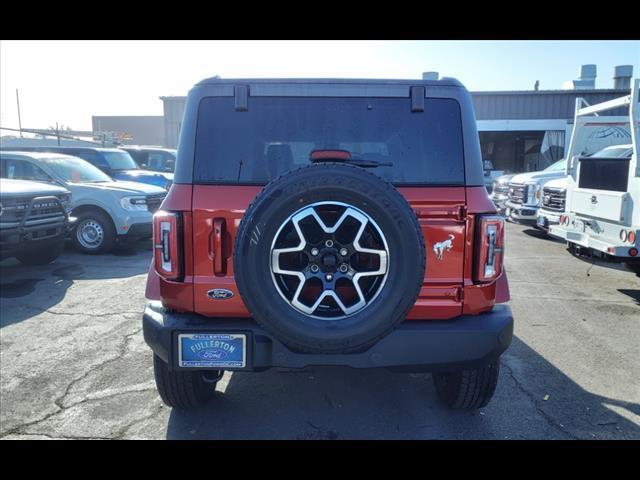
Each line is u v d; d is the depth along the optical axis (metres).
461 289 3.06
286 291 2.80
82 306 6.20
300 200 2.67
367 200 2.66
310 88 3.19
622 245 6.73
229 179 3.14
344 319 2.73
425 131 3.19
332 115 3.21
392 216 2.67
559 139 22.38
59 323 5.58
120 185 9.86
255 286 2.70
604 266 8.88
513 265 8.92
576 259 9.46
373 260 2.80
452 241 3.05
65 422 3.57
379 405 3.87
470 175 3.12
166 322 3.03
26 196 7.05
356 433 3.47
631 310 6.30
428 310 3.07
